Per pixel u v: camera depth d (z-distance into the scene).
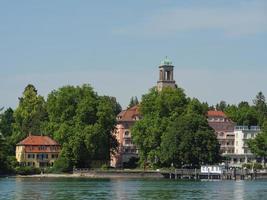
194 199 166.25
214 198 169.88
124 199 164.88
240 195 181.00
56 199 162.62
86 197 169.38
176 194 182.62
